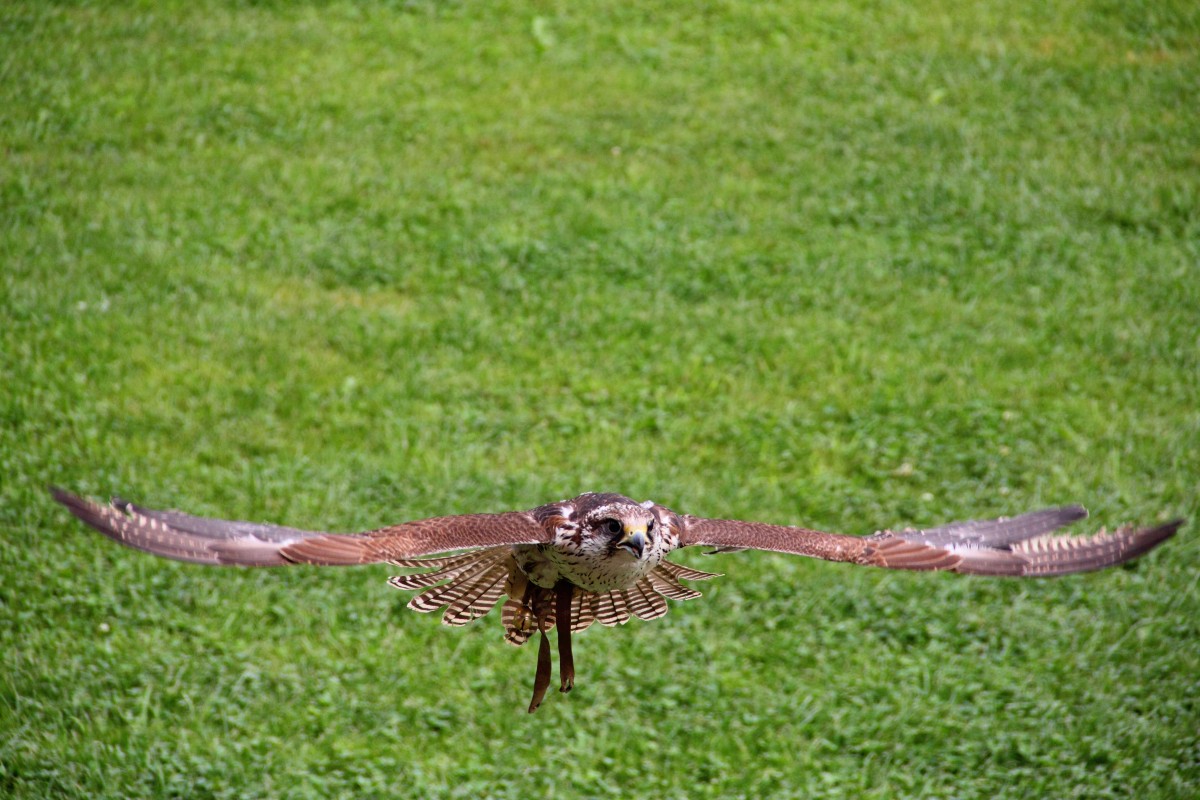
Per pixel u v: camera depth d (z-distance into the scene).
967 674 12.32
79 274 16.80
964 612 13.01
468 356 16.14
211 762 10.99
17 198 18.28
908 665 12.42
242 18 23.23
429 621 12.63
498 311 17.05
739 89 22.19
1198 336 16.97
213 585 12.77
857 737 11.69
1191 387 16.11
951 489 14.44
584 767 11.30
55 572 12.59
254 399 15.05
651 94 21.98
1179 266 18.34
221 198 18.77
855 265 18.12
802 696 11.99
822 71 22.67
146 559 12.87
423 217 18.69
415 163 19.95
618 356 16.27
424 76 22.12
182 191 18.86
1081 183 19.98
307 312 16.69
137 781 10.77
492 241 18.27
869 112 21.53
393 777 11.06
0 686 11.42
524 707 11.84
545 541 6.86
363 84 21.78
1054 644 12.70
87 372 15.14
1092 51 23.31
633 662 12.29
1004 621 12.91
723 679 12.12
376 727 11.52
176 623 12.30
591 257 18.09
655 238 18.47
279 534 5.82
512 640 8.04
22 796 10.56
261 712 11.59
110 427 14.43
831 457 14.84
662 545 7.06
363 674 11.98
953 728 11.78
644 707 11.89
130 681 11.66
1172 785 11.20
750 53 23.14
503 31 23.45
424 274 17.61
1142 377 16.28
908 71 22.67
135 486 13.55
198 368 15.46
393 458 14.33
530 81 22.16
